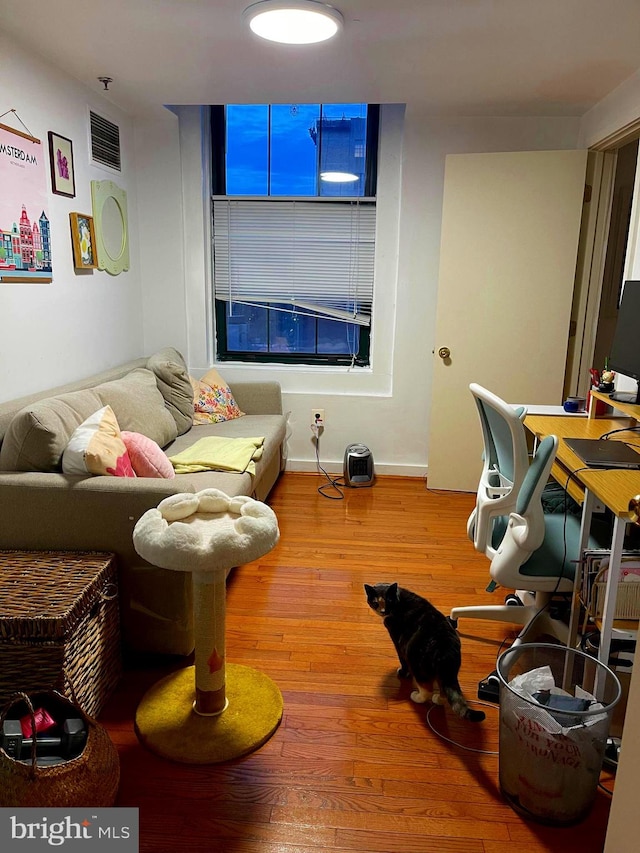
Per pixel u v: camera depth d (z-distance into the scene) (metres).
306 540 3.09
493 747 1.75
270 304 4.05
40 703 1.54
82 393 2.49
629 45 2.41
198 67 2.72
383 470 4.11
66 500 1.96
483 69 2.69
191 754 1.67
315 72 2.76
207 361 4.04
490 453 2.21
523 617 2.30
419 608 1.95
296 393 4.02
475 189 3.44
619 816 1.29
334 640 2.25
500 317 3.56
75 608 1.65
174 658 2.12
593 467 1.87
